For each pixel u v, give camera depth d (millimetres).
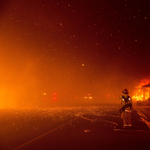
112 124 13047
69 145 7961
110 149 7375
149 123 13398
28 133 10430
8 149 7527
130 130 10891
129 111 11555
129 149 7359
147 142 8367
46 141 8641
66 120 15070
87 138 9133
